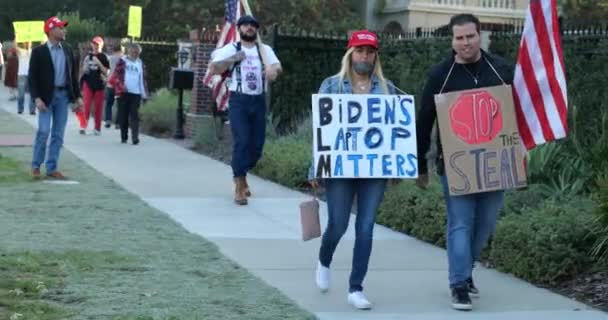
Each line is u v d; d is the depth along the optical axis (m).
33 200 24.59
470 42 15.23
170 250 19.27
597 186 19.88
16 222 21.47
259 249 20.11
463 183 15.34
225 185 29.36
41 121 28.42
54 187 27.06
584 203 20.19
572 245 17.95
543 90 15.87
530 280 17.89
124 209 23.83
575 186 21.78
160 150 38.62
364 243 15.61
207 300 15.43
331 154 15.41
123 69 40.22
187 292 15.89
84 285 16.06
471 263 16.25
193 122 42.22
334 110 15.53
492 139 15.40
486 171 15.37
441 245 21.02
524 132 15.94
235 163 25.78
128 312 14.46
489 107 15.40
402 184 23.17
